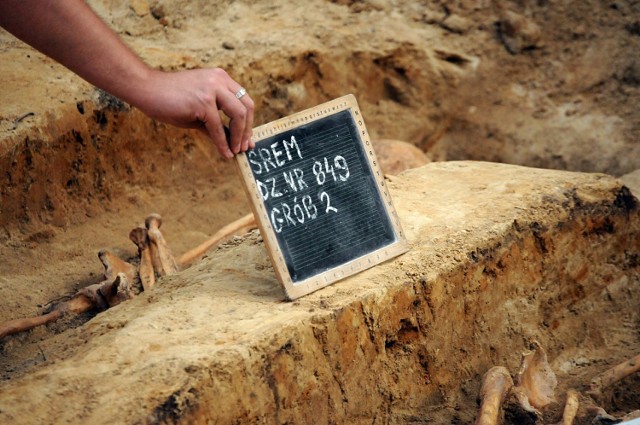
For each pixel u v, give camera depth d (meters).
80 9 1.35
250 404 1.39
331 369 1.48
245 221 1.99
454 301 1.61
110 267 1.83
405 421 1.57
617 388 1.70
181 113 1.41
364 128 1.58
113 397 1.32
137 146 2.19
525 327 1.72
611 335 1.80
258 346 1.40
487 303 1.66
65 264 1.99
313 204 1.53
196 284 1.58
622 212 1.82
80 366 1.38
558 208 1.74
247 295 1.53
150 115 1.42
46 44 1.34
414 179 1.86
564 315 1.77
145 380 1.34
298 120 1.53
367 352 1.53
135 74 1.39
